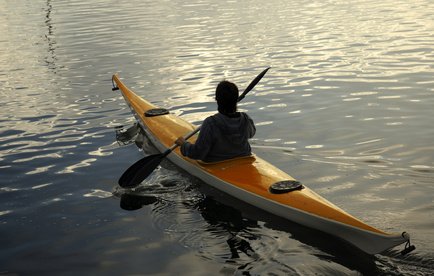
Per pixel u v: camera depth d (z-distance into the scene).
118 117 6.89
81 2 19.44
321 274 3.33
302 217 3.99
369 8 15.12
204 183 4.85
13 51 11.38
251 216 4.20
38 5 19.06
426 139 5.54
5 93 8.20
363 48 10.09
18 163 5.43
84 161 5.45
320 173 4.84
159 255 3.66
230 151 4.78
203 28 12.96
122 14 15.98
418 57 9.19
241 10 15.80
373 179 4.67
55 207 4.46
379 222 3.92
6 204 4.54
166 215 4.25
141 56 10.31
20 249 3.83
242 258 3.57
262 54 10.02
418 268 3.33
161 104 7.31
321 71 8.65
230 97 4.59
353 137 5.71
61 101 7.68
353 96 7.23
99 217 4.26
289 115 6.59
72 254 3.73
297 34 11.73
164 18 14.84
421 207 4.12
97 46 11.45
